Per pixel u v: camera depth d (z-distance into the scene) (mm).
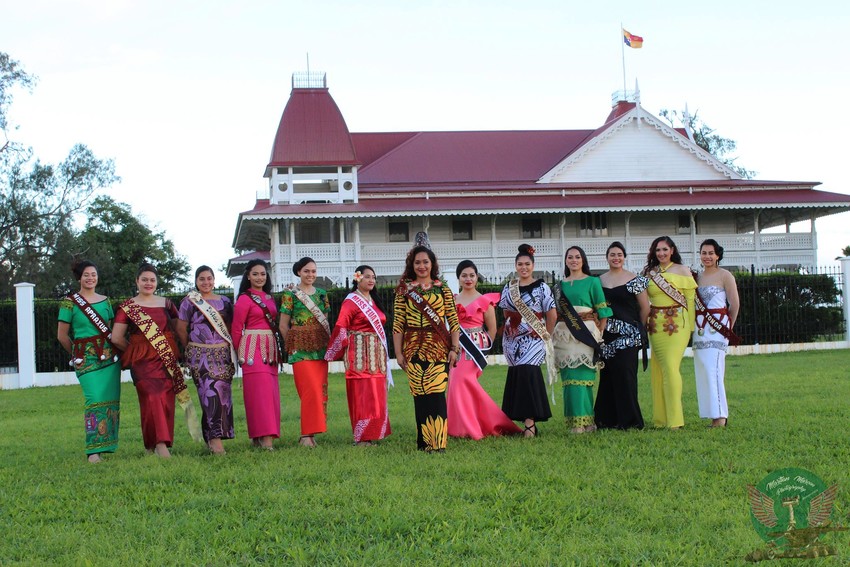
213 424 9562
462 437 9945
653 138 41906
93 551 5844
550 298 10156
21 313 22125
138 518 6660
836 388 13773
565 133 45562
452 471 7977
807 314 25344
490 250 38469
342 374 21578
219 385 9672
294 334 9961
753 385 14875
